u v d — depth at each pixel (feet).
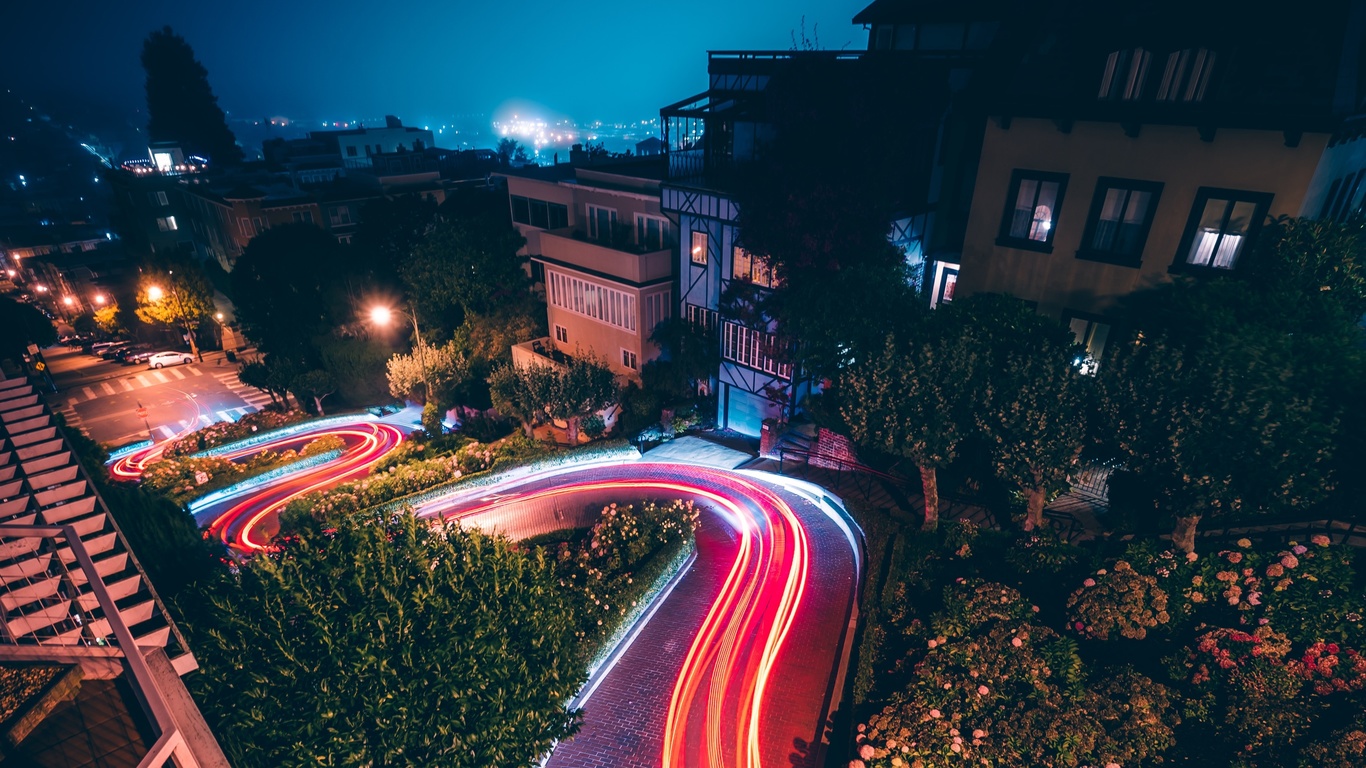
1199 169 60.54
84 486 48.91
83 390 208.54
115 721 31.27
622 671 59.21
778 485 89.71
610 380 112.88
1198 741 44.65
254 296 164.04
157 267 225.76
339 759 36.32
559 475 101.40
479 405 144.36
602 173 126.11
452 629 41.60
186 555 64.44
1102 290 69.36
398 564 44.21
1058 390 56.39
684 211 100.83
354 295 160.66
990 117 71.87
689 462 100.58
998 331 64.03
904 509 76.95
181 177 284.41
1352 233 57.00
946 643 53.47
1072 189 68.59
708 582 70.79
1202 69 58.54
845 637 59.21
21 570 38.45
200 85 433.07
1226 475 48.19
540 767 50.24
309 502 97.66
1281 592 49.26
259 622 39.24
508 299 149.07
